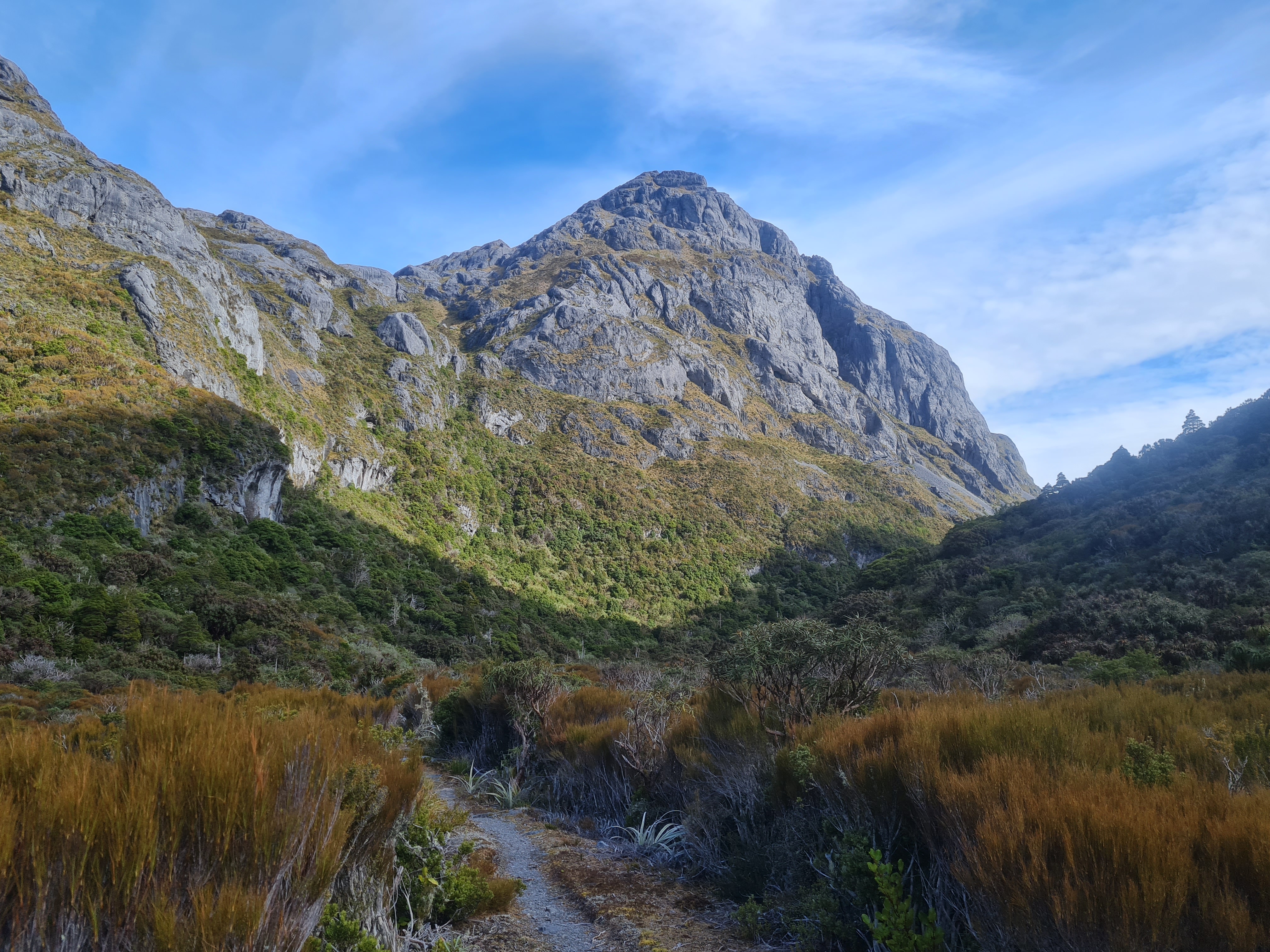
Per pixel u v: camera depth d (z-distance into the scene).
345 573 53.66
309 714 3.65
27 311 49.00
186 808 1.85
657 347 144.50
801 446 153.12
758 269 196.00
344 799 2.84
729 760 5.24
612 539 94.81
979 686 13.62
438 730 11.34
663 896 4.12
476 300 154.12
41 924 1.51
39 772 1.80
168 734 2.22
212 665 25.88
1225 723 4.63
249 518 52.72
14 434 38.22
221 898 1.61
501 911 3.83
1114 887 2.01
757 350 169.50
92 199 66.12
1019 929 2.13
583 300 147.50
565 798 7.19
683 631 75.19
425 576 62.38
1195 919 1.96
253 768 2.09
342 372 95.31
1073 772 2.82
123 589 30.78
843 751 3.88
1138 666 17.62
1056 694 6.58
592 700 9.20
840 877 3.27
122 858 1.62
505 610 63.16
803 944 3.07
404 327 111.69
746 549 103.19
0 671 19.30
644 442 123.19
